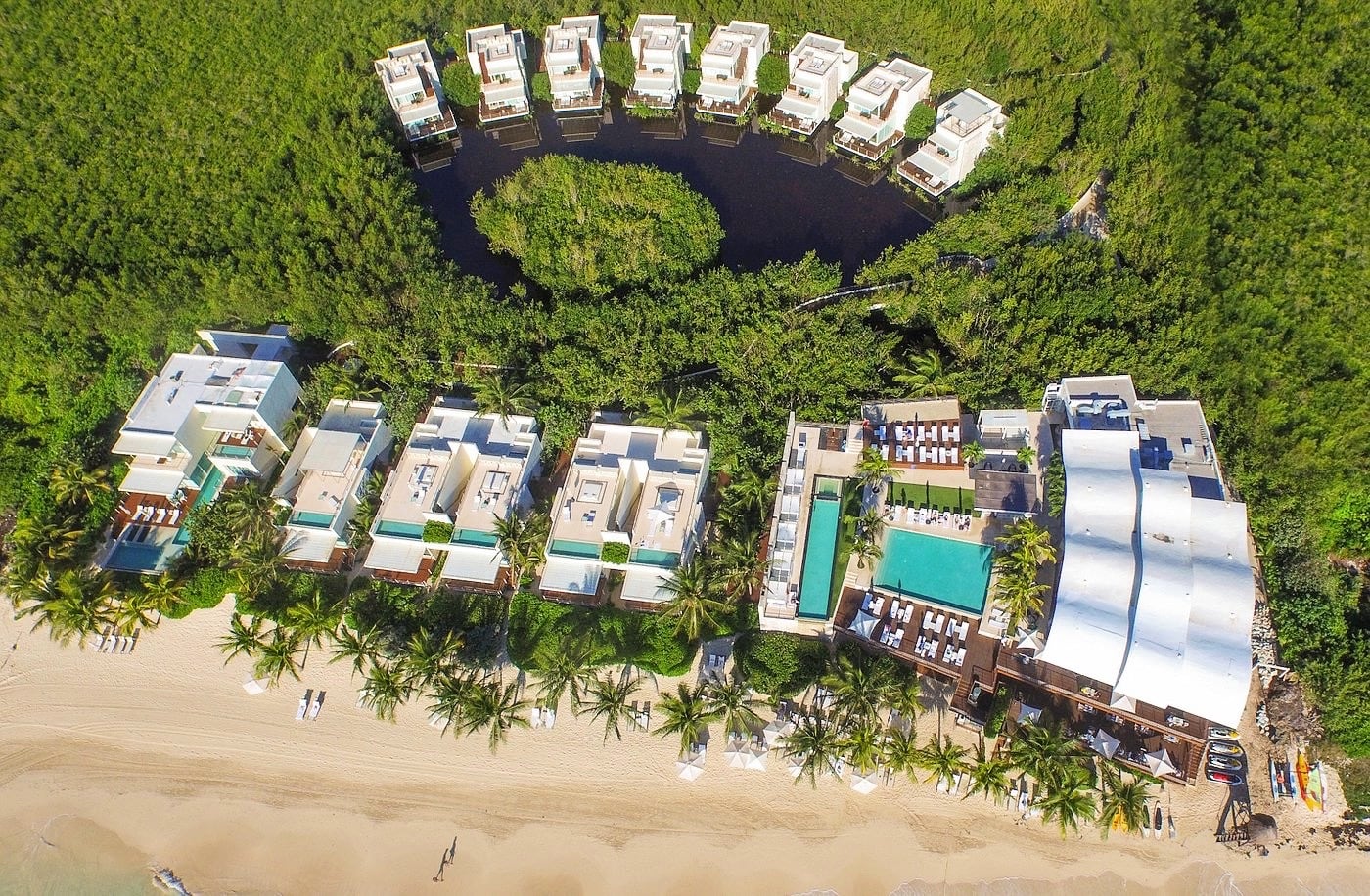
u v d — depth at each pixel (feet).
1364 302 268.62
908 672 238.48
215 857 230.07
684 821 228.63
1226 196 298.56
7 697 255.09
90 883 228.02
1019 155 339.36
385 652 249.14
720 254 336.70
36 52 388.78
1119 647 220.43
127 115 372.58
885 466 256.73
